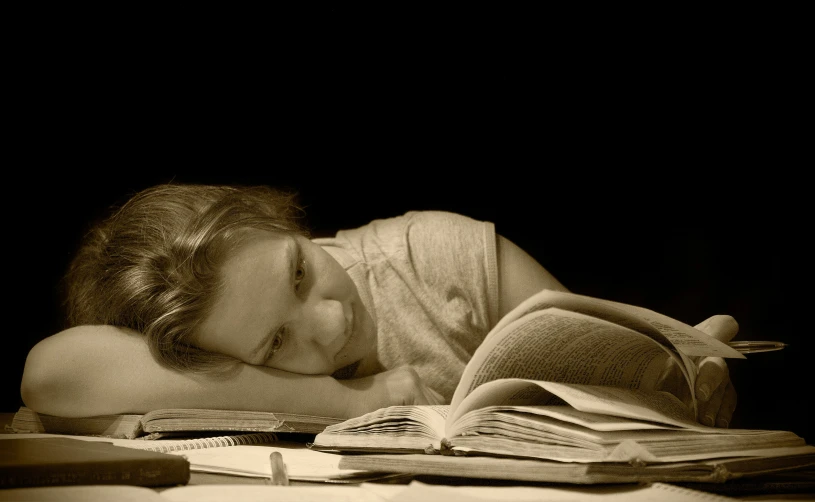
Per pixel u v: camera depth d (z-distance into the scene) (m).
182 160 2.66
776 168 2.68
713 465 0.76
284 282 1.33
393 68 2.78
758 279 2.71
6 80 2.47
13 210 2.50
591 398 0.87
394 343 1.65
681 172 2.76
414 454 0.94
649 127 2.76
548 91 2.79
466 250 1.73
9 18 2.45
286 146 2.76
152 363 1.31
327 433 1.10
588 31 2.73
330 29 2.72
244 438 1.25
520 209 2.86
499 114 2.81
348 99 2.78
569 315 0.87
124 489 0.72
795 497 0.80
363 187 2.83
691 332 0.93
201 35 2.62
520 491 0.77
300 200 2.79
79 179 2.56
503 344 0.93
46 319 2.54
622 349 1.00
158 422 1.24
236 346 1.33
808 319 2.67
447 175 2.86
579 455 0.77
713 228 2.74
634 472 0.76
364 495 0.75
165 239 1.38
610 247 2.82
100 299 1.41
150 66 2.60
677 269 2.78
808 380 2.66
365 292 1.65
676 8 2.68
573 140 2.81
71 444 0.93
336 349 1.38
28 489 0.72
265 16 2.66
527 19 2.74
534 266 1.80
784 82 2.64
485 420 0.87
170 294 1.31
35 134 2.51
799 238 2.67
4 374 2.49
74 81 2.53
